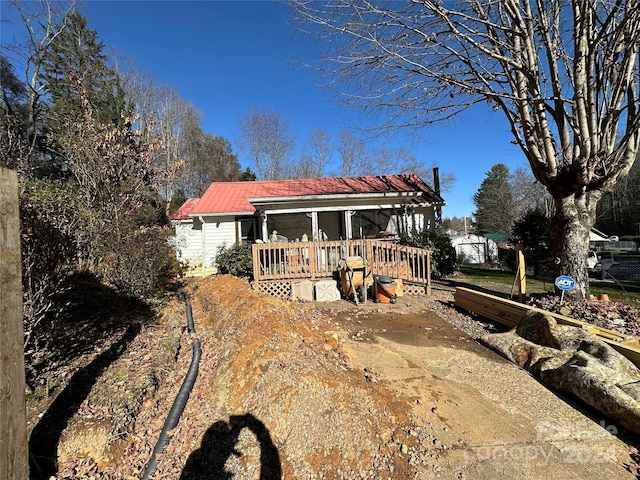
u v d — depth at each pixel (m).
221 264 11.88
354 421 2.87
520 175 43.50
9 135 6.46
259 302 6.03
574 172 6.47
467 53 7.62
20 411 1.77
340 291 8.97
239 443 2.86
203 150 44.03
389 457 2.62
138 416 3.24
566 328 4.52
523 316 5.45
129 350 4.50
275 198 11.32
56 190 6.24
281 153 38.84
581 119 6.16
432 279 12.37
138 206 7.56
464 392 3.69
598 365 3.58
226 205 14.21
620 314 5.70
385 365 4.39
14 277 1.77
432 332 5.84
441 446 2.79
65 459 2.59
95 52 23.62
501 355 4.75
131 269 6.89
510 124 7.72
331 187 15.26
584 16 5.96
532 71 6.91
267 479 2.50
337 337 5.28
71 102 19.22
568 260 6.96
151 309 6.62
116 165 7.56
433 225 16.06
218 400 3.57
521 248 7.31
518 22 6.88
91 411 3.04
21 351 1.79
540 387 3.81
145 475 2.59
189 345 5.32
